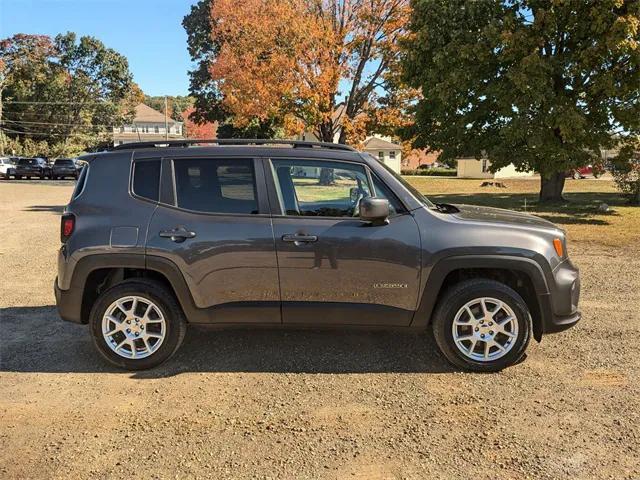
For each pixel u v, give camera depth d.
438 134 21.09
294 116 28.27
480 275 4.54
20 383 4.19
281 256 4.27
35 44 74.12
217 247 4.29
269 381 4.21
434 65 19.16
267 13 28.05
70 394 4.00
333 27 28.23
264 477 2.97
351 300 4.32
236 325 4.41
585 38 16.19
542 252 4.26
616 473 2.98
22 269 8.40
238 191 4.41
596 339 5.11
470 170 63.78
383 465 3.08
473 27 18.44
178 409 3.76
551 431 3.44
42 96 76.12
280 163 4.45
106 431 3.47
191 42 48.94
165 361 4.53
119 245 4.32
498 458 3.14
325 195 4.41
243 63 28.50
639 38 15.13
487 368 4.31
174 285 4.32
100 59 76.44
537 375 4.30
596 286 7.25
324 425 3.54
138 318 4.40
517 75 15.74
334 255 4.25
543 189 21.08
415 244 4.25
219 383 4.18
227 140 4.63
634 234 12.18
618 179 20.33
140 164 4.53
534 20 16.06
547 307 4.30
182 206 4.41
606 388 4.05
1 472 3.01
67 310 4.45
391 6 27.70
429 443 3.31
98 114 78.69
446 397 3.92
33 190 29.42
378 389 4.06
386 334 5.22
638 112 15.84
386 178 4.41
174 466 3.08
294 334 5.23
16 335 5.30
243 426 3.53
